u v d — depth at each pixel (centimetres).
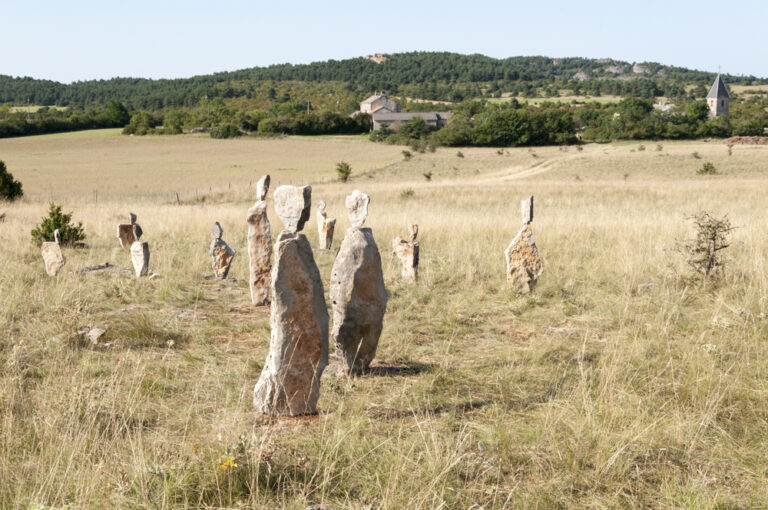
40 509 337
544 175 6372
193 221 2014
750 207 2381
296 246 512
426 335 800
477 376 627
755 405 522
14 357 624
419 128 13000
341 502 388
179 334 780
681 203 2792
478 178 6238
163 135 13388
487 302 955
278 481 398
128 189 5438
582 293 984
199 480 395
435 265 1243
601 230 1562
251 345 756
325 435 469
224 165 8181
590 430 466
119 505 362
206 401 560
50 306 870
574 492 402
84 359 662
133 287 1059
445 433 484
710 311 821
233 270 1271
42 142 11856
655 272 1063
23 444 449
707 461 436
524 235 998
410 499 371
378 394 591
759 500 382
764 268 988
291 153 9844
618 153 8306
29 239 1680
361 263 635
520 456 447
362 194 703
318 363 525
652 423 470
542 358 673
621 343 700
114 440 447
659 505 384
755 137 9838
